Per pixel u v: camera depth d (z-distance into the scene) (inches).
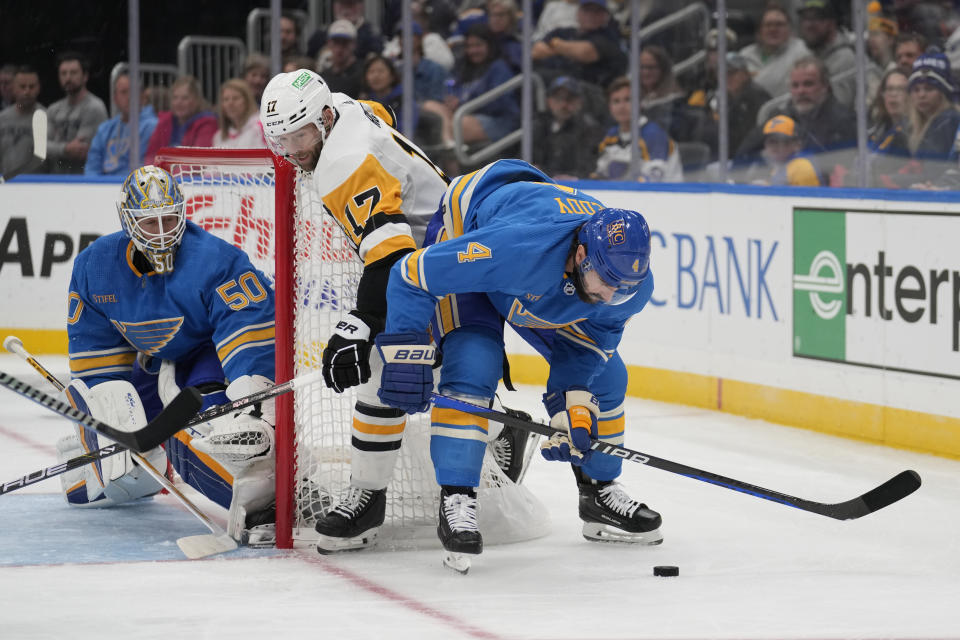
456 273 228.4
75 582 237.5
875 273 404.8
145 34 633.6
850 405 416.8
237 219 342.6
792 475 357.1
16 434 404.8
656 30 555.8
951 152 468.1
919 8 471.5
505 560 258.7
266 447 263.9
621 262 220.5
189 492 326.0
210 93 650.8
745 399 462.3
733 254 464.8
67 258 593.6
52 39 623.5
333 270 278.4
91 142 628.4
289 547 265.0
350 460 281.7
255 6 649.6
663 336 499.2
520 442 291.3
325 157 249.8
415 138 620.7
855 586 238.7
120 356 292.0
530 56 577.0
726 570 251.3
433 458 246.4
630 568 252.4
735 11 523.8
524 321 244.8
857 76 453.7
